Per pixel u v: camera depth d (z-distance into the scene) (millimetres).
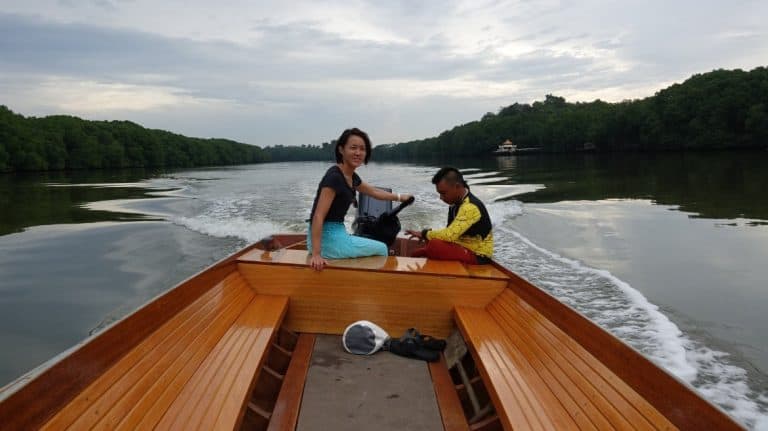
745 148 61812
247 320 3158
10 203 20641
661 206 16016
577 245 10156
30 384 1590
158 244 10938
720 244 9961
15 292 7574
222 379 2309
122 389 1993
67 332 6066
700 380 4453
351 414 2611
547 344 2725
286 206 17203
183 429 1857
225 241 11141
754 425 3770
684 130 66938
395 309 3684
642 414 1927
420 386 2943
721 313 6113
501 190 23312
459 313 3465
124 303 7066
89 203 20172
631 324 5746
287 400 2732
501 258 8953
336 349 3449
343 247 3998
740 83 60406
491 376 2453
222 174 52719
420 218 13734
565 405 2166
